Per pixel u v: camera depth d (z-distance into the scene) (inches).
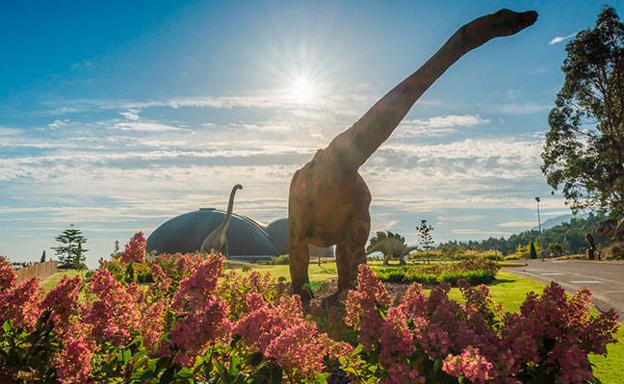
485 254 1766.7
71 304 155.4
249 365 136.3
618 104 1596.9
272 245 2418.8
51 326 139.3
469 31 273.4
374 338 139.8
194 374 131.0
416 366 129.8
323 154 338.0
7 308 151.3
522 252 2342.5
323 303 344.5
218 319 132.3
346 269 358.3
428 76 281.9
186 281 139.5
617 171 1573.6
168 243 2353.6
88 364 134.3
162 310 174.2
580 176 1636.3
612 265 1171.9
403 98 289.1
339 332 206.2
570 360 123.0
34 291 156.9
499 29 269.1
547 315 138.3
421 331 132.1
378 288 166.2
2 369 130.8
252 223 2490.2
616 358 233.0
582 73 1590.8
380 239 1146.7
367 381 141.3
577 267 1101.7
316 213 349.7
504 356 119.1
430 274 703.1
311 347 133.6
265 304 169.8
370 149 309.7
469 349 116.6
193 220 2405.3
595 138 1658.5
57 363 139.3
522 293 504.4
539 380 127.3
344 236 352.5
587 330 135.6
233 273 264.5
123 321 151.5
